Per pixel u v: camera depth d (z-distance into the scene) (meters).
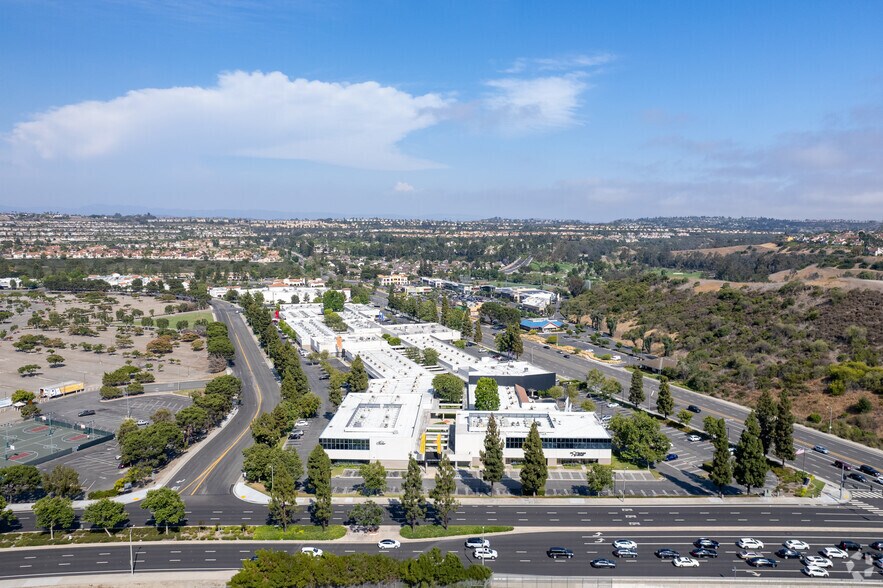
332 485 152.12
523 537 126.69
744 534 128.75
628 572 113.56
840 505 142.75
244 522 132.75
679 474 160.25
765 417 166.25
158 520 124.88
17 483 140.88
